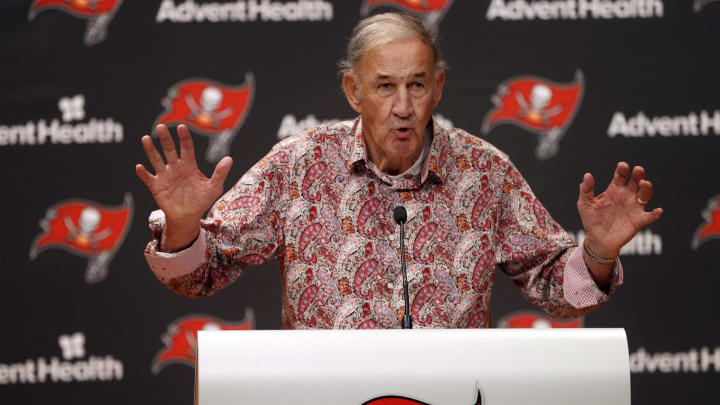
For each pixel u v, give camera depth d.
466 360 5.04
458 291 7.04
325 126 7.39
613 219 6.21
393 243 7.07
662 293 11.91
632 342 11.96
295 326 6.97
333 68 11.80
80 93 11.50
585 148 11.86
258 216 6.95
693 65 11.84
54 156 11.48
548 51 11.85
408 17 6.67
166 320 11.73
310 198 7.15
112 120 11.55
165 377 11.71
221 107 11.69
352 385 4.96
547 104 11.88
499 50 11.86
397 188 7.16
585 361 5.10
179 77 11.62
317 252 7.03
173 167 5.95
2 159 11.41
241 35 11.71
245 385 4.93
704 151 11.84
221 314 11.86
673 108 11.84
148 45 11.58
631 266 11.93
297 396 4.93
